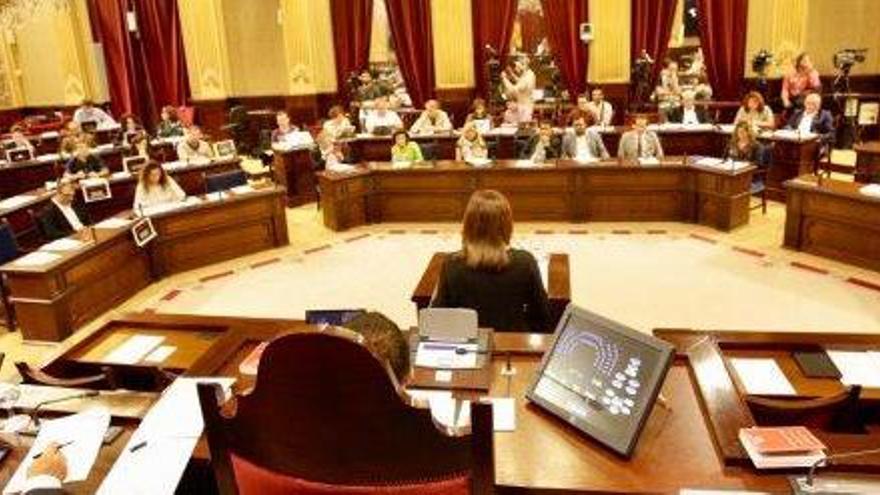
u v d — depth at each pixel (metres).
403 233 8.37
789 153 8.65
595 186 8.30
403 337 1.58
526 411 2.12
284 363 1.20
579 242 7.63
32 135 12.87
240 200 7.61
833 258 6.69
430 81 13.12
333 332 1.17
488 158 9.31
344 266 7.24
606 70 12.21
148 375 3.29
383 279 6.77
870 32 11.98
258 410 1.28
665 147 10.09
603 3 11.95
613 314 5.68
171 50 14.28
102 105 15.37
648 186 8.21
